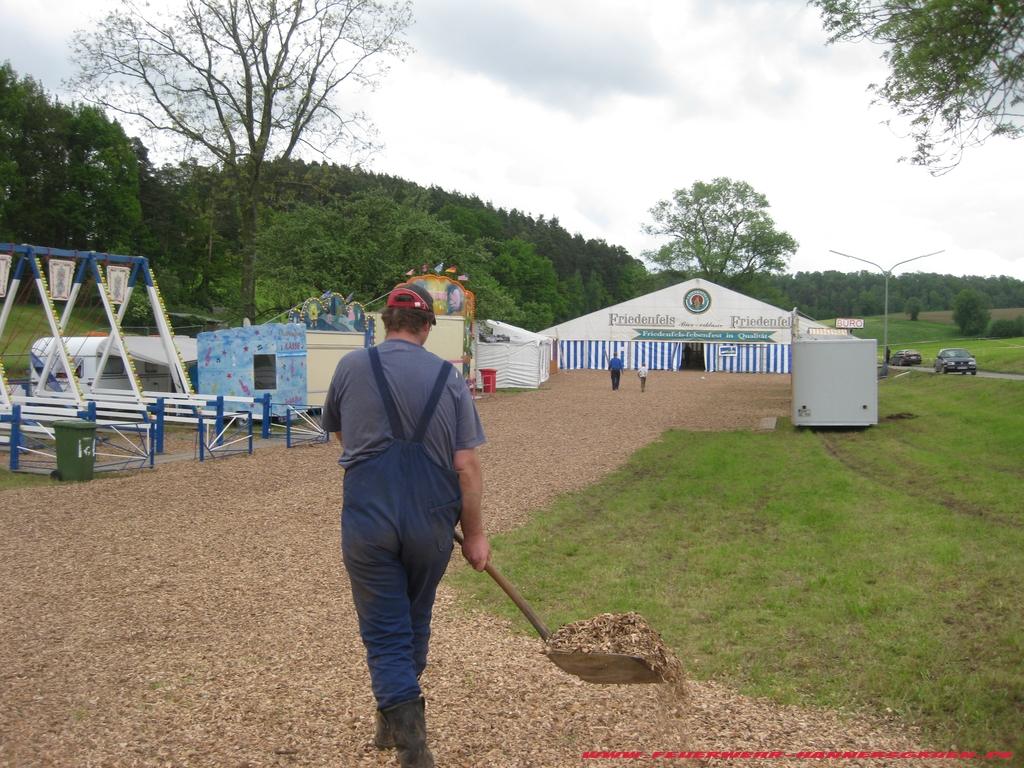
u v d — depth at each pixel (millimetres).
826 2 13812
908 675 4625
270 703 4102
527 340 42656
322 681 4418
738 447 17797
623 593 6531
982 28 12938
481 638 5309
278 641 5145
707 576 7094
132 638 5199
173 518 9500
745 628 5602
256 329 20938
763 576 7043
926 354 78562
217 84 30172
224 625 5500
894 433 20578
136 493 11289
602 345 67250
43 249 17312
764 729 3916
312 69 30328
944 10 12750
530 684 4414
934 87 13352
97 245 56469
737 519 9781
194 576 6863
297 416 21188
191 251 60594
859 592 6434
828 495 11305
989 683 4461
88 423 12562
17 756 3512
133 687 4328
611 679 3387
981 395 27641
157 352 25547
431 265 34312
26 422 14672
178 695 4211
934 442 18609
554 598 6414
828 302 166875
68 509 10070
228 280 55719
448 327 31391
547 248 114438
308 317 22391
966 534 8609
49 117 54094
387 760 3488
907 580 6789
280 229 34000
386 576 3154
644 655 3385
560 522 9617
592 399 34469
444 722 3908
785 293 170125
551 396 36250
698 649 5188
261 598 6191
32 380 22219
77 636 5234
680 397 36219
